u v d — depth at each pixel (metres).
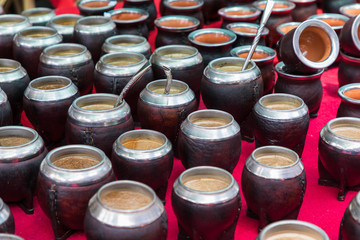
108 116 0.73
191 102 0.78
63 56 0.89
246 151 0.86
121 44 1.00
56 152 0.67
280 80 0.92
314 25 0.90
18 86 0.86
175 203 0.61
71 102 0.81
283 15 1.19
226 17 1.14
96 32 1.01
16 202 0.72
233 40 0.99
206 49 0.97
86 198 0.62
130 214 0.56
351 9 1.22
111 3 1.22
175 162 0.82
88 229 0.57
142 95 0.80
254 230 0.68
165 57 0.89
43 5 1.94
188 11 1.21
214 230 0.61
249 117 0.86
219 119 0.76
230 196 0.60
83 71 0.91
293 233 0.56
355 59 0.95
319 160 0.76
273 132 0.77
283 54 0.90
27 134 0.72
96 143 0.73
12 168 0.67
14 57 0.99
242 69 0.84
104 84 0.87
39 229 0.68
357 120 0.75
